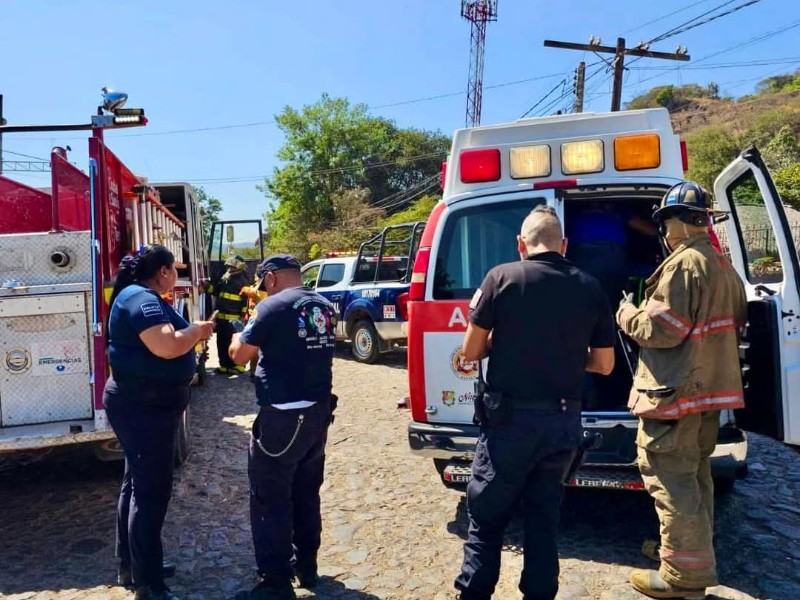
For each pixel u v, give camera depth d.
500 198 4.34
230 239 12.91
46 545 4.28
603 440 3.96
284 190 54.62
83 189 5.02
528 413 2.96
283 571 3.43
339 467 5.73
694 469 3.38
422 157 62.78
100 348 4.27
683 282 3.30
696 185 3.48
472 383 4.25
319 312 3.56
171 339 3.31
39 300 4.24
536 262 3.10
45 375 4.31
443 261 4.40
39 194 5.39
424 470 5.63
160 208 7.34
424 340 4.36
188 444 6.07
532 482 3.06
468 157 4.43
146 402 3.37
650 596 3.44
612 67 22.08
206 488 5.25
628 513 4.60
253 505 3.47
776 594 3.44
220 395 8.93
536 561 2.99
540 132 4.43
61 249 4.31
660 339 3.29
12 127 4.50
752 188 4.49
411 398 4.42
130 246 5.40
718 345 3.37
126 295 3.45
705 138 43.81
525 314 2.99
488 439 3.04
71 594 3.61
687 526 3.31
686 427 3.33
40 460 6.06
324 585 3.69
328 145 54.38
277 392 3.40
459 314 4.29
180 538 4.34
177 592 3.63
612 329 3.17
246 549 4.18
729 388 3.36
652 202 4.83
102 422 4.26
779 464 5.58
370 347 11.34
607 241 4.91
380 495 5.06
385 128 62.59
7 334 4.25
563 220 4.21
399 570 3.86
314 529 3.68
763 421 3.84
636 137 4.14
